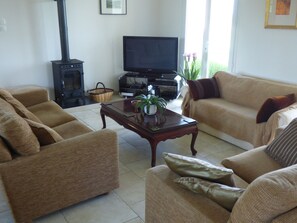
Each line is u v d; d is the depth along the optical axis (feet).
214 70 16.39
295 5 11.73
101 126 13.42
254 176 6.66
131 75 18.10
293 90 10.95
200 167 5.17
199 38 17.01
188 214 4.86
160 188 5.49
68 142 7.04
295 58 12.16
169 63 17.69
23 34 15.56
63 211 7.50
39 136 6.81
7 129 6.13
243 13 13.91
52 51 16.58
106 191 8.00
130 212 7.50
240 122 10.98
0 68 15.38
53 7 16.03
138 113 10.68
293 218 3.71
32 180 6.62
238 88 12.71
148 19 19.44
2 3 14.65
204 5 16.22
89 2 17.04
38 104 11.78
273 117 9.62
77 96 16.42
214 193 4.68
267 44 13.14
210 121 12.35
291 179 3.89
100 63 18.43
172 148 11.35
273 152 7.29
